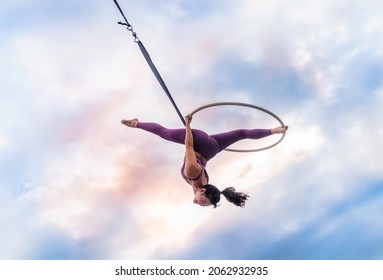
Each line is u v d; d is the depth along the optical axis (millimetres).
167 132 6273
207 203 5746
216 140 6352
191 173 5664
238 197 5934
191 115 5793
